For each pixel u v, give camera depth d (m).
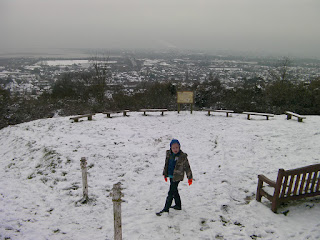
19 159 8.34
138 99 23.58
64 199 5.57
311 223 4.41
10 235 4.01
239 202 5.35
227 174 6.79
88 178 6.65
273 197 4.80
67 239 4.05
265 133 10.45
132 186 6.26
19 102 20.69
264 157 7.95
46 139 9.61
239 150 8.61
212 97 24.48
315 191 4.98
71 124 11.60
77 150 8.37
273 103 21.66
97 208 5.20
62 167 7.22
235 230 4.32
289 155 8.02
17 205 5.18
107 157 7.93
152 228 4.38
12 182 6.50
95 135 9.99
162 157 8.13
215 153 8.42
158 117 13.70
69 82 27.95
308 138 9.63
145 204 5.38
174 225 4.49
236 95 23.75
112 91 27.62
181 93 14.87
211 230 4.33
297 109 19.34
